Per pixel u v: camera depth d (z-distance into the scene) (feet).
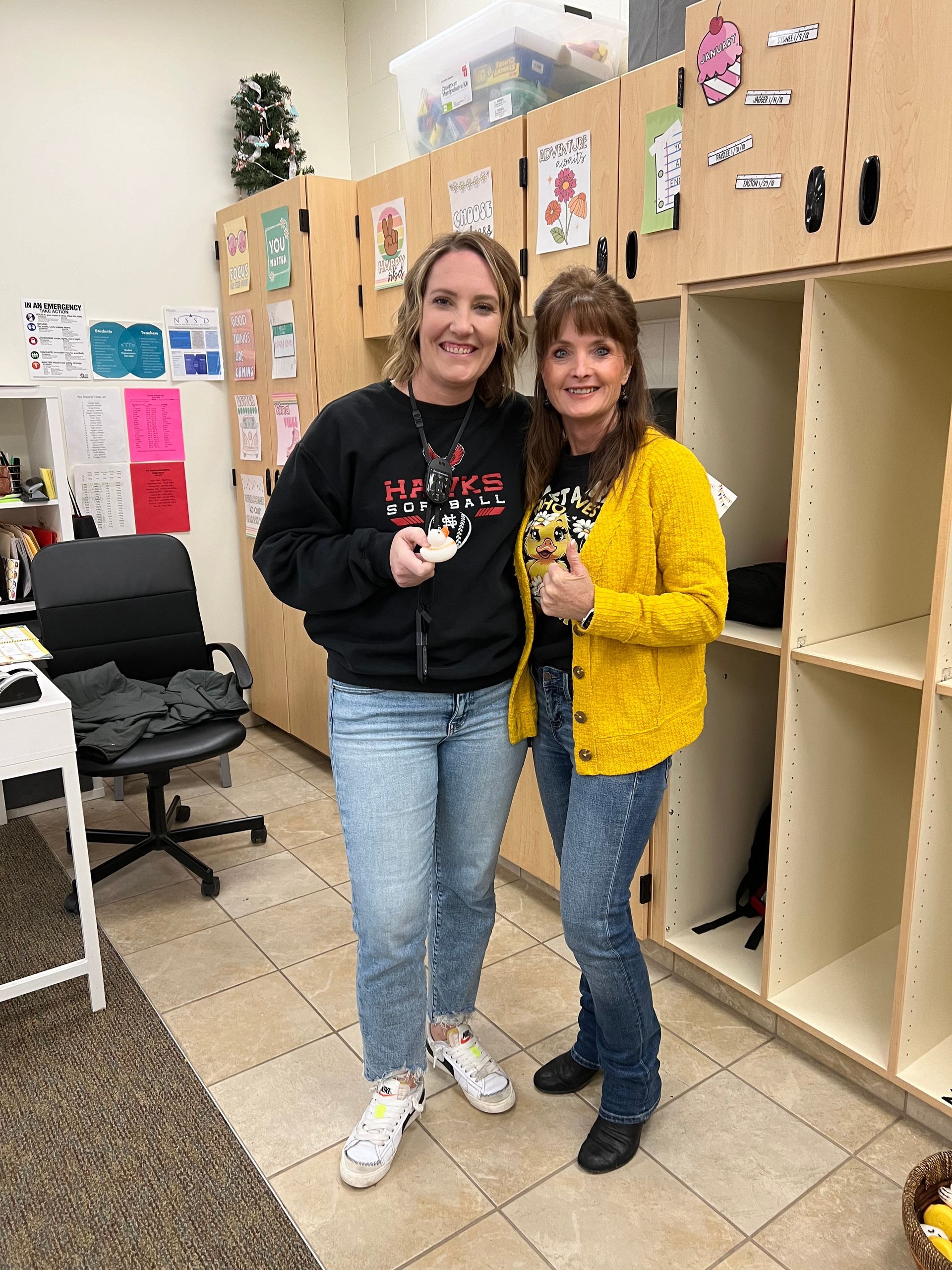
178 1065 6.51
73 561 9.30
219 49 12.07
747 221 5.55
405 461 4.84
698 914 7.44
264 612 12.89
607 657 4.78
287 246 10.66
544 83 8.15
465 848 5.51
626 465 4.68
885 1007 6.44
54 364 11.55
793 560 5.78
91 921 6.94
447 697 5.03
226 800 11.23
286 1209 5.28
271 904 8.75
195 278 12.38
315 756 12.76
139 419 12.26
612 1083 5.53
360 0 12.53
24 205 11.09
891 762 6.93
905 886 5.50
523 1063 6.49
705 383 6.29
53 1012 7.11
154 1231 5.15
